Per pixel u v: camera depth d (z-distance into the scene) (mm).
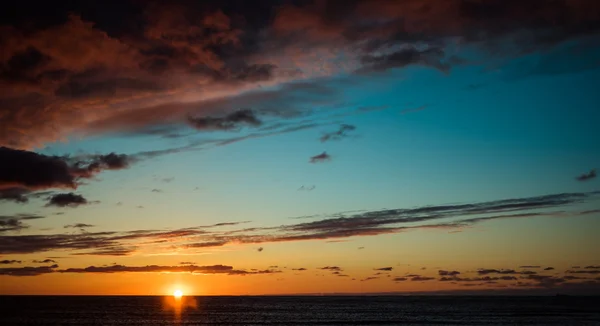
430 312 147875
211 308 171500
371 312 148250
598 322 104312
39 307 166625
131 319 114562
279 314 137875
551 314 131750
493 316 125875
